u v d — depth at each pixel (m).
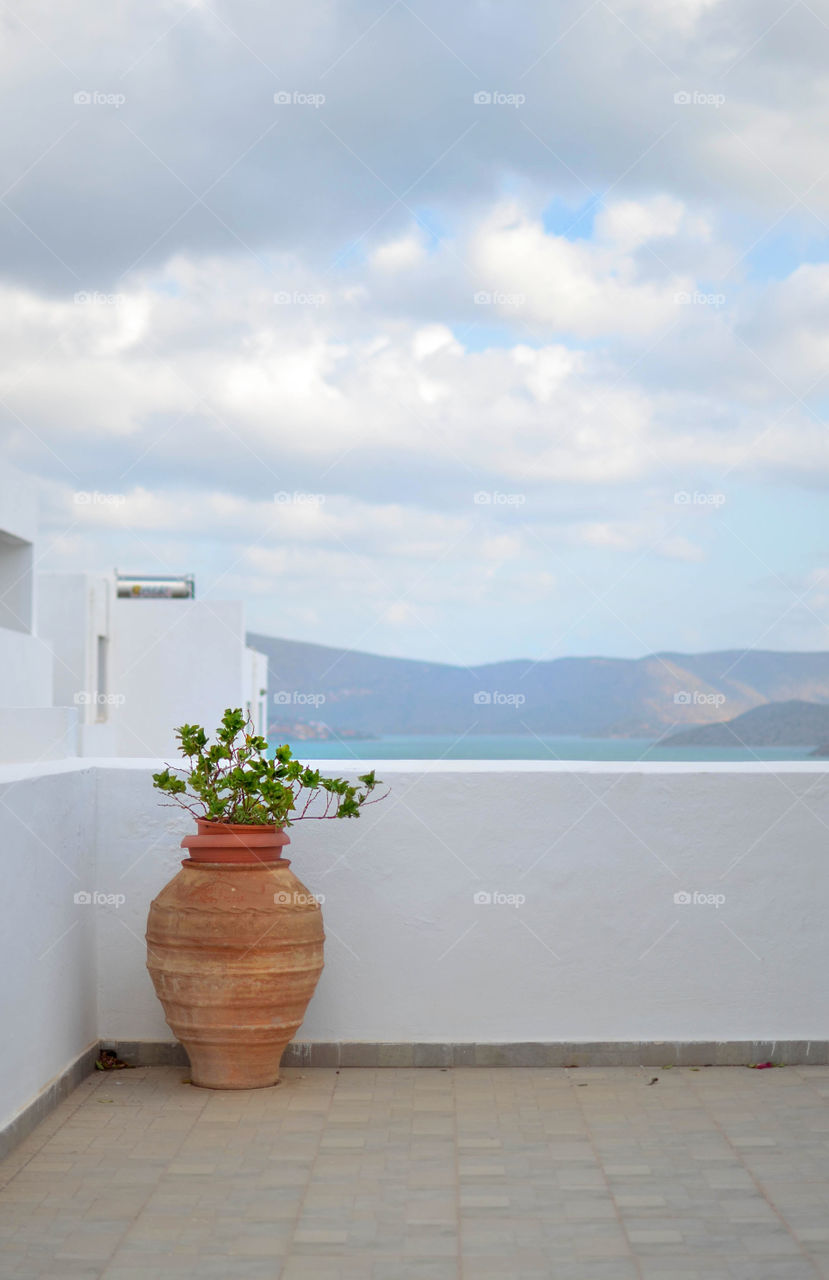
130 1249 3.44
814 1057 5.55
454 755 106.00
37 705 14.72
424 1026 5.58
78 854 5.32
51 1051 4.90
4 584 17.50
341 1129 4.58
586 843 5.61
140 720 29.31
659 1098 5.01
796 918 5.59
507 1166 4.15
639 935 5.59
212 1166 4.15
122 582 30.20
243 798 5.27
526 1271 3.29
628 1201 3.81
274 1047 5.13
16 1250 3.43
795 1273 3.26
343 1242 3.49
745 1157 4.23
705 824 5.62
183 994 5.00
